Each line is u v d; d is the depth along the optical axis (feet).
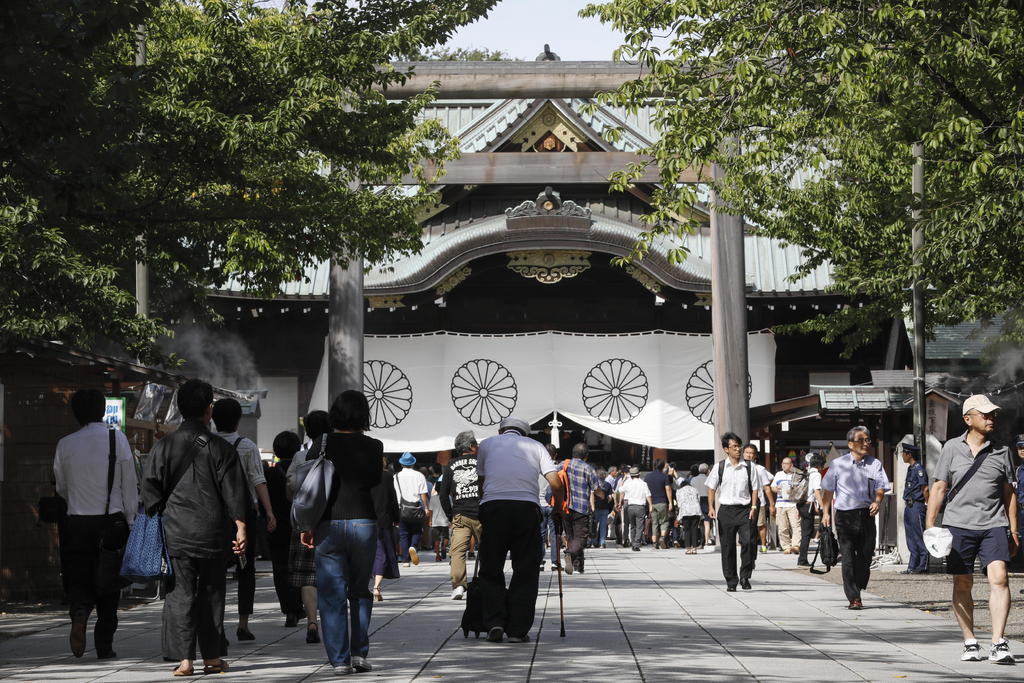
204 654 27.66
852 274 68.80
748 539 51.78
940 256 43.37
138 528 27.45
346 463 27.78
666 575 62.59
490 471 34.55
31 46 26.58
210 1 45.93
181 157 44.45
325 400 114.32
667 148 39.42
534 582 34.14
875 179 63.82
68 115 28.48
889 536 73.72
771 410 90.02
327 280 112.27
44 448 50.29
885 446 75.46
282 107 44.65
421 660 29.71
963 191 44.83
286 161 51.83
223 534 27.71
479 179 106.73
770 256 112.88
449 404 112.37
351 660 27.63
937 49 39.32
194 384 28.45
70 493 31.14
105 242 48.73
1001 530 29.58
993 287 50.19
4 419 49.08
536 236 108.88
